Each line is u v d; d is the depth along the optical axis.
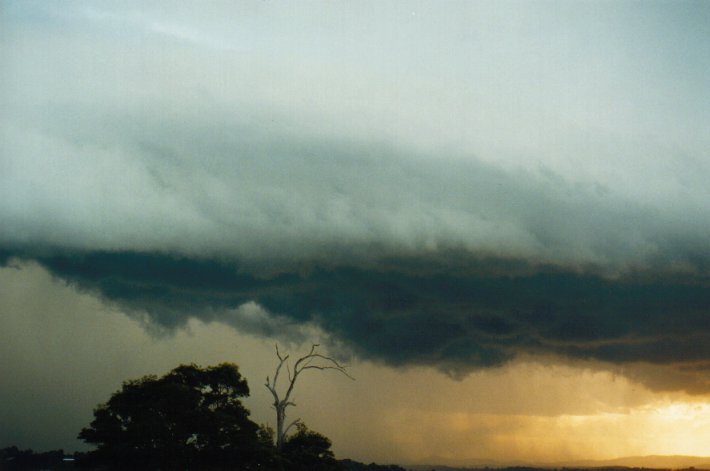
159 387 61.62
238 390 65.81
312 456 66.69
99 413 61.12
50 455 94.94
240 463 61.34
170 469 59.28
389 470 106.38
